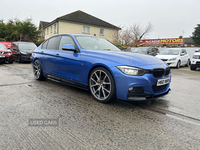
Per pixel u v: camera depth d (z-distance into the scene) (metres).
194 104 3.17
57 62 3.90
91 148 1.66
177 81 5.82
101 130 2.03
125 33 25.47
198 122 2.36
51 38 4.59
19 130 1.97
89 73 3.18
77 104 2.92
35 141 1.75
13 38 22.84
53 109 2.65
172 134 2.00
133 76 2.59
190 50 15.00
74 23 25.38
